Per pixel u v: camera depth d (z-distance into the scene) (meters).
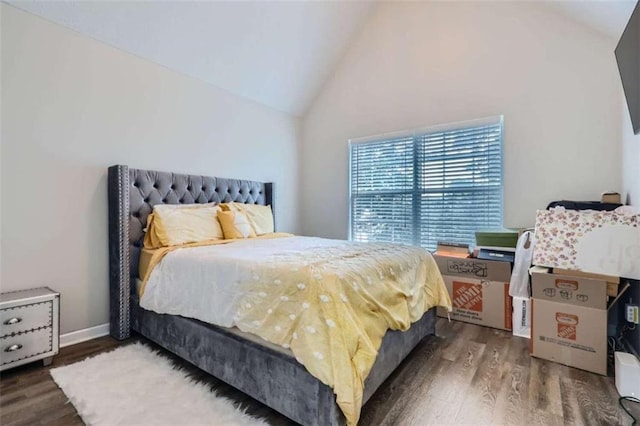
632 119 1.75
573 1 2.40
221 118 3.53
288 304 1.46
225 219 2.94
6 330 1.83
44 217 2.24
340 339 1.29
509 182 3.03
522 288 2.42
